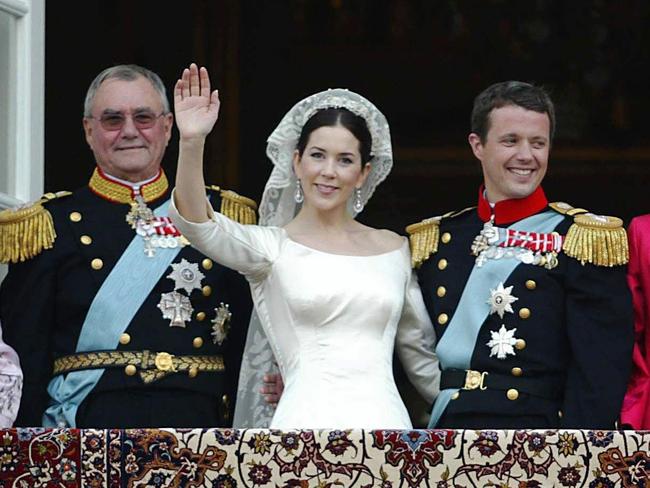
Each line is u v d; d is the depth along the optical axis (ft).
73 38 153.28
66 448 77.61
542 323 87.45
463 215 91.45
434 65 166.40
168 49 157.38
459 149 165.17
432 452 77.71
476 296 88.43
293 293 86.58
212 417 90.38
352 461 77.71
